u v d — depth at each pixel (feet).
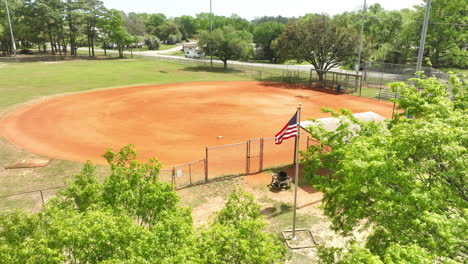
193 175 77.00
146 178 40.37
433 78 52.75
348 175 34.83
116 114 127.65
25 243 26.55
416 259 23.79
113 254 27.45
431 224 27.78
